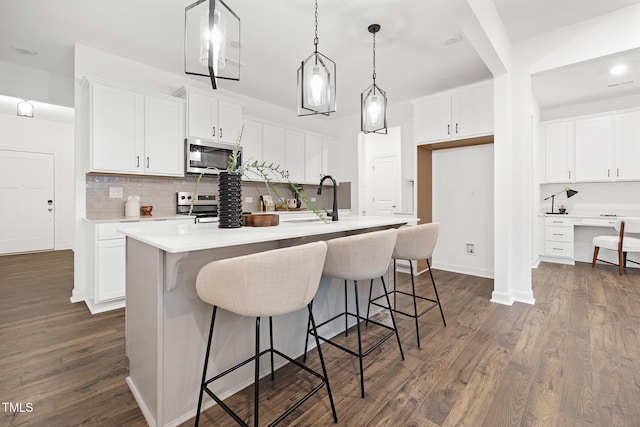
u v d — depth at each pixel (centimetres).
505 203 296
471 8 191
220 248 150
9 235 510
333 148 534
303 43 289
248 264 108
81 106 295
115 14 245
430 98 378
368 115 247
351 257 160
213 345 149
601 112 463
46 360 186
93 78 276
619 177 429
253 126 410
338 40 284
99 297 262
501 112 298
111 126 287
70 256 495
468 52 308
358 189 511
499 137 300
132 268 159
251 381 165
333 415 137
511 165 298
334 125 543
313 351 202
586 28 261
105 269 265
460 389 160
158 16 247
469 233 409
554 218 471
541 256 487
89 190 303
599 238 425
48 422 135
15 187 514
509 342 213
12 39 280
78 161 295
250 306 112
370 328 240
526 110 294
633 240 394
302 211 459
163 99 321
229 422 137
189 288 139
